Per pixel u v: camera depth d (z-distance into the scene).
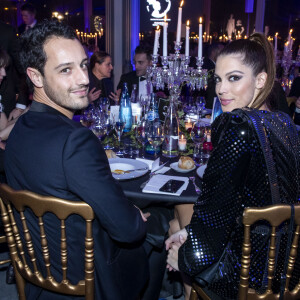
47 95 1.04
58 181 0.95
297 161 0.95
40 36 0.98
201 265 0.93
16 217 1.13
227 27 9.16
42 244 1.04
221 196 0.90
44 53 0.98
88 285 1.05
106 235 1.10
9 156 1.04
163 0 7.48
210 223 0.92
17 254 1.19
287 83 4.03
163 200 1.33
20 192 0.98
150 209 1.63
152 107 2.13
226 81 1.11
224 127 0.89
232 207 0.90
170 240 1.28
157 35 2.35
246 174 0.89
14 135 1.04
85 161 0.93
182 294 1.91
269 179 0.88
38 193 0.99
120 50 6.05
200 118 2.56
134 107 2.39
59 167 0.94
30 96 2.63
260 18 6.86
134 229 1.01
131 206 1.05
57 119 1.00
